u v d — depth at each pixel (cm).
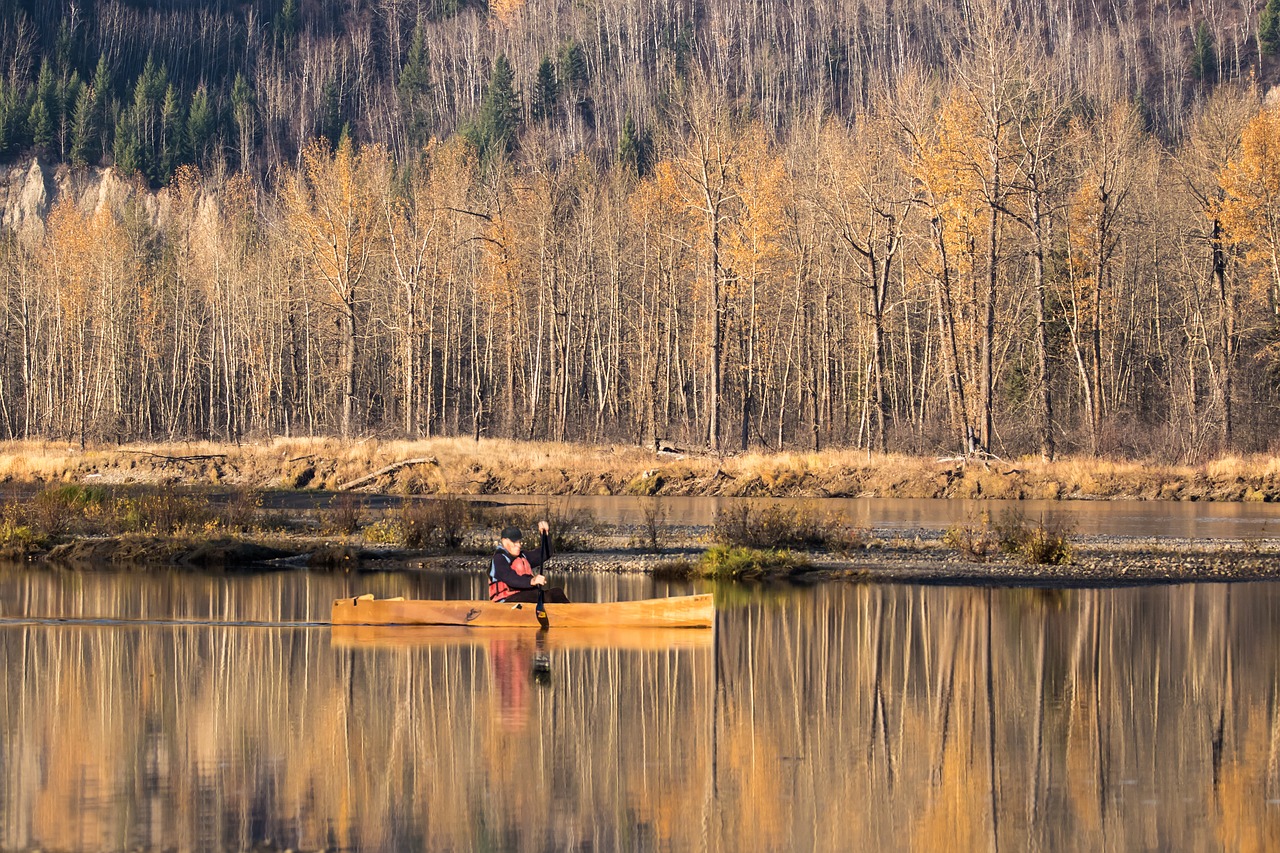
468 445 6600
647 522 4312
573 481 6059
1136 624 2488
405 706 1794
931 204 6769
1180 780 1457
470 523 4006
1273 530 4234
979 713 1775
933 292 8388
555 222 9844
